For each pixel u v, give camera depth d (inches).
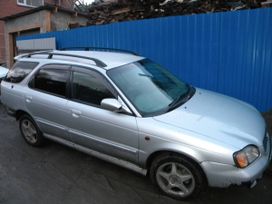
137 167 148.8
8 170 171.9
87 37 335.3
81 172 167.3
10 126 251.4
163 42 269.4
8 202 140.5
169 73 188.7
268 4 246.7
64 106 168.4
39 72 188.2
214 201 137.3
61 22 474.9
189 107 149.1
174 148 129.0
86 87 161.8
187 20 250.8
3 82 215.9
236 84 239.9
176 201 138.3
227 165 120.1
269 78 225.5
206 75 251.9
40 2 784.3
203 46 247.8
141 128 137.6
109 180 158.1
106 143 153.5
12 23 535.8
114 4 374.0
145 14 325.1
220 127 131.3
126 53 203.2
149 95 154.4
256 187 148.3
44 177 162.9
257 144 127.0
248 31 225.5
